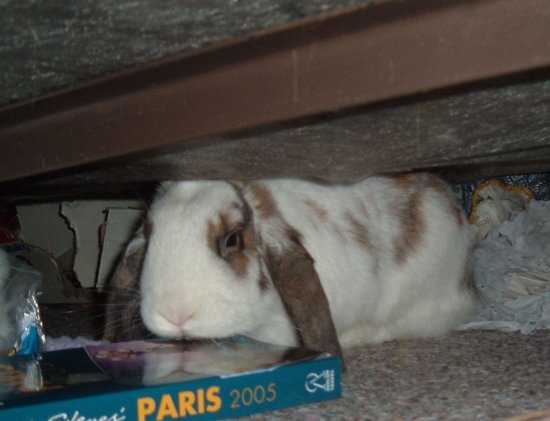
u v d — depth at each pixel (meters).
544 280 0.77
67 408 0.36
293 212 0.59
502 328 0.67
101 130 0.44
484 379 0.49
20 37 0.36
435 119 0.43
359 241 0.63
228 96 0.39
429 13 0.32
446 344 0.63
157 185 0.69
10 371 0.43
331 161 0.53
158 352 0.48
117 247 0.85
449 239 0.69
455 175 0.81
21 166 0.49
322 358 0.44
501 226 0.86
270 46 0.36
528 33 0.31
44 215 1.02
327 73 0.36
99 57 0.38
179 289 0.49
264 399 0.42
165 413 0.39
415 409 0.43
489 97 0.39
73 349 0.49
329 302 0.60
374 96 0.35
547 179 0.97
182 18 0.34
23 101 0.45
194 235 0.52
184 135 0.41
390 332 0.67
